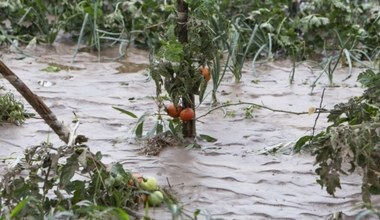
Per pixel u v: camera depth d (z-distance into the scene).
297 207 8.41
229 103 11.98
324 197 8.65
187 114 10.02
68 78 13.62
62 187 7.73
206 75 9.79
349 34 15.33
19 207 7.15
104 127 10.91
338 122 9.30
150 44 15.41
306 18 15.47
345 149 8.01
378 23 15.68
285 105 12.26
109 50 15.45
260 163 9.66
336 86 13.48
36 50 15.27
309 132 10.84
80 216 7.55
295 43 15.47
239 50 13.95
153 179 8.23
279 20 15.77
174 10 10.00
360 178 9.11
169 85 9.73
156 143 10.12
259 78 13.92
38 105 8.10
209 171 9.37
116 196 7.85
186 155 9.84
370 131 8.03
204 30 9.68
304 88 13.34
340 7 15.59
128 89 12.98
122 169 7.93
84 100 12.21
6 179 7.73
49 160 7.84
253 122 11.29
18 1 15.84
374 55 15.34
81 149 7.84
